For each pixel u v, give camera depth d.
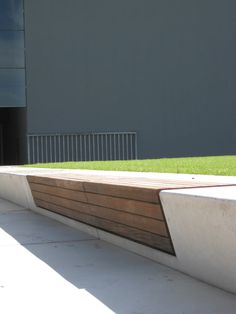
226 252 4.14
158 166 12.49
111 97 25.30
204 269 4.54
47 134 24.61
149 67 25.62
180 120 25.92
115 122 25.31
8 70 24.17
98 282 4.78
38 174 9.73
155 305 4.07
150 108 25.64
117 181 6.30
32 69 24.45
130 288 4.55
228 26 26.42
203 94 26.17
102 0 25.14
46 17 24.58
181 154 25.89
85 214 7.05
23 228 7.94
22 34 24.31
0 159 30.05
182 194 4.47
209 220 4.21
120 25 25.33
